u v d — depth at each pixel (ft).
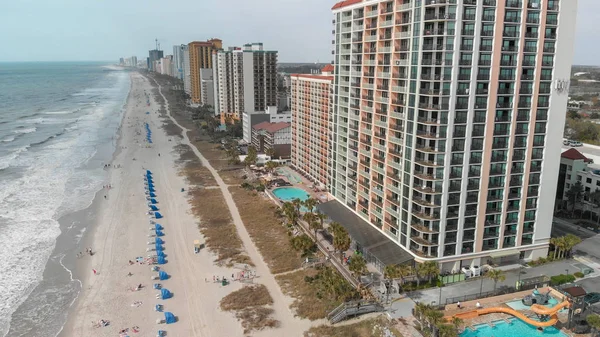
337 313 252.21
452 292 272.92
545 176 294.66
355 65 342.85
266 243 360.69
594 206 377.09
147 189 508.94
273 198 473.67
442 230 278.67
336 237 307.17
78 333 243.81
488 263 301.43
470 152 271.49
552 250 323.98
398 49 287.07
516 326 244.22
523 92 273.13
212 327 246.88
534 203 298.76
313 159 523.70
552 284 279.49
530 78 272.31
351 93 355.15
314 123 508.12
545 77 276.41
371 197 339.77
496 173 282.15
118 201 470.80
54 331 246.88
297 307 265.34
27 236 378.32
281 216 421.59
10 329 249.55
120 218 420.36
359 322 247.70
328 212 383.24
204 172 594.24
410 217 288.92
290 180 542.57
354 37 341.82
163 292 278.05
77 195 490.90
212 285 293.84
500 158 280.10
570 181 396.16
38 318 259.80
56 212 437.58
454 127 264.31
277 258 332.80
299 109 553.64
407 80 280.31
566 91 283.18
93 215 429.79
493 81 264.52
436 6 250.57
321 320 251.39
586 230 366.22
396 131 296.71
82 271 316.19
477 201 281.95
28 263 329.31
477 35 254.68
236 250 346.95
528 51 267.39
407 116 282.97
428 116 265.95
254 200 474.08
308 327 245.45
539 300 255.70
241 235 379.35
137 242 364.99
